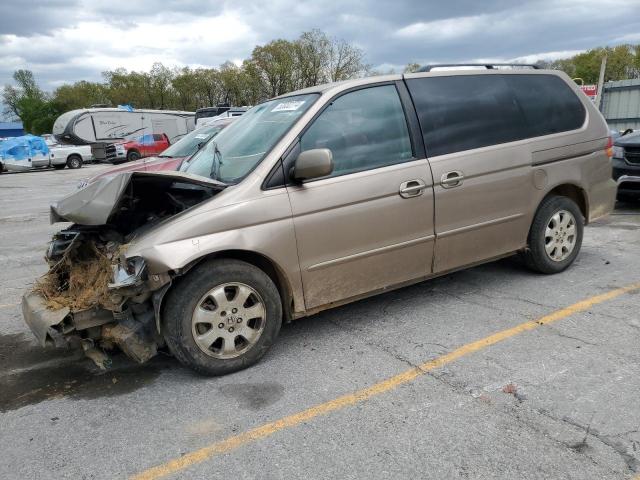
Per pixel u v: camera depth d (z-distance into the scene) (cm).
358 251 400
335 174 391
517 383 336
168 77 7506
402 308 471
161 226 351
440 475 258
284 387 350
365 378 355
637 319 421
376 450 279
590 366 351
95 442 303
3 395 365
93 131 3466
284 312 397
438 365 365
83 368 399
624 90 1997
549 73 520
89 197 356
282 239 369
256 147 397
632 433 281
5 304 558
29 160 2917
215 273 353
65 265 403
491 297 484
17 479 275
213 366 361
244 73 6675
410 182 414
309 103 404
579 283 507
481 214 456
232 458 281
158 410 332
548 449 272
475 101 462
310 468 269
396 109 425
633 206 891
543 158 489
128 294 337
